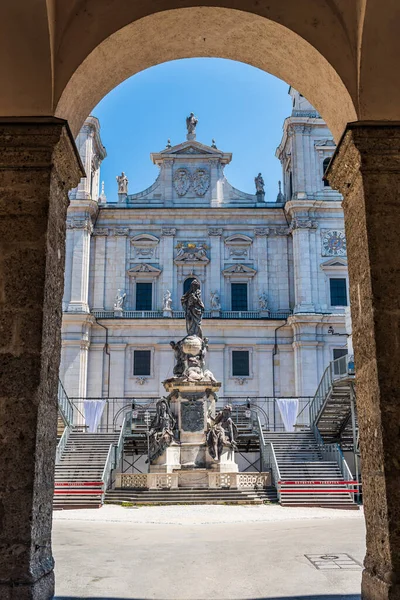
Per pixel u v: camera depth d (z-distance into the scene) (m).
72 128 9.23
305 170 50.25
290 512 23.59
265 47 9.32
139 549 12.97
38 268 7.62
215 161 51.53
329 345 47.00
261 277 49.62
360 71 8.33
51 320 7.88
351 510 25.06
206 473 27.92
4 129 7.93
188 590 8.58
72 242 48.22
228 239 50.06
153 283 49.53
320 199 49.59
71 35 8.41
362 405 8.01
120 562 11.05
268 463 31.88
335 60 8.46
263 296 49.16
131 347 47.53
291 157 51.09
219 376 47.22
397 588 6.72
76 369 45.66
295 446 35.56
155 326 47.72
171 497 26.47
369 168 8.01
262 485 28.19
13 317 7.49
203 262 49.66
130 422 38.06
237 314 48.62
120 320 47.50
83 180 49.25
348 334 36.03
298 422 44.97
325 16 8.63
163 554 12.16
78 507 24.88
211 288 49.28
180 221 50.47
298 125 50.91
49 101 8.17
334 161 8.75
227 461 28.98
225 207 50.28
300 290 47.97
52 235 7.98
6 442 7.16
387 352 7.47
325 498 26.20
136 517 21.59
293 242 49.50
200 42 9.41
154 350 47.50
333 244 49.09
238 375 47.34
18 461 7.11
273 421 46.16
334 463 31.30
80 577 9.42
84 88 8.91
